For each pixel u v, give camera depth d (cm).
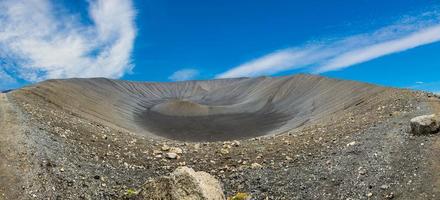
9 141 2150
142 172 2284
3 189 1723
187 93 14262
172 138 4981
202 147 2972
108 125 4097
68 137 2627
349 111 3966
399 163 1986
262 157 2600
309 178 2056
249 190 1995
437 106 2917
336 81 6838
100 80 10112
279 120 6322
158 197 1494
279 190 1961
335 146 2575
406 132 2362
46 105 3878
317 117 4912
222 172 2317
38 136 2359
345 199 1805
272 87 9431
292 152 2652
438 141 2094
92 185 1947
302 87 8212
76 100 5238
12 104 3062
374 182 1881
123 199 1833
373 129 2691
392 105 3334
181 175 1496
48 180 1872
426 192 1703
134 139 3150
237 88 12162
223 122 6981
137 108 8312
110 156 2481
